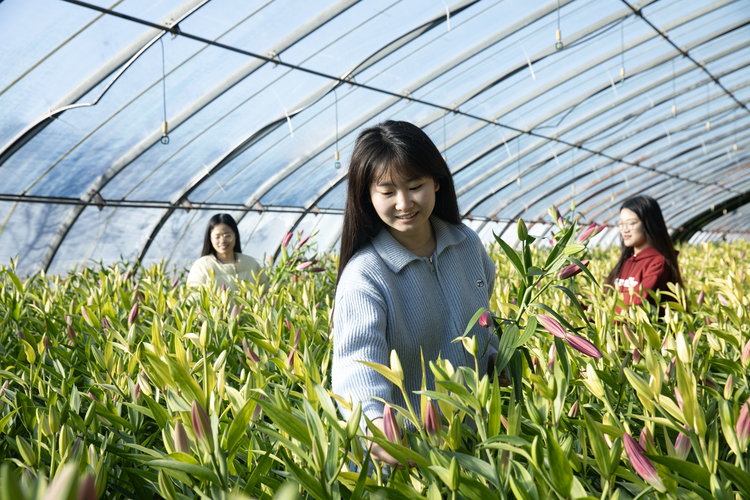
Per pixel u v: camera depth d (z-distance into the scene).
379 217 1.31
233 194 8.62
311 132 8.00
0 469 0.38
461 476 0.72
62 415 1.02
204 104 6.40
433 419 0.81
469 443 1.09
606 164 14.66
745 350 1.16
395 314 1.21
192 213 8.48
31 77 5.20
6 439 1.08
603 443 0.74
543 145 11.90
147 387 1.15
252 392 0.98
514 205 14.45
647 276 2.71
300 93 7.07
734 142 16.14
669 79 10.91
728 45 10.21
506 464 0.79
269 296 2.36
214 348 1.57
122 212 7.67
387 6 6.20
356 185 1.23
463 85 8.64
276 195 9.25
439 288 1.29
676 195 20.14
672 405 0.83
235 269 3.79
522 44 8.14
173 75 5.95
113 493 1.00
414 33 6.79
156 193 7.77
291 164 8.54
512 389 1.04
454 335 1.27
